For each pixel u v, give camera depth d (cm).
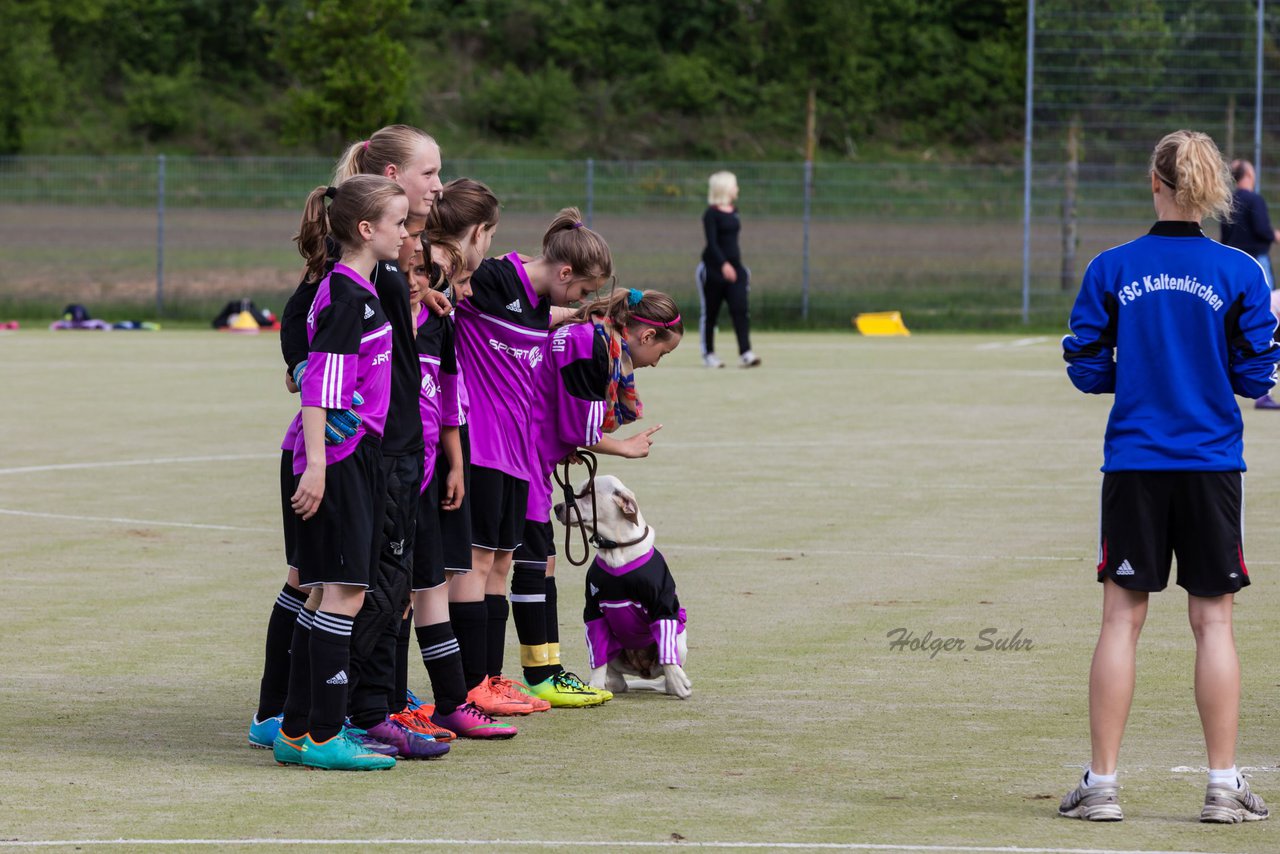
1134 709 1678
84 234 9644
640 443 1789
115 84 15625
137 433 4156
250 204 9700
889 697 1745
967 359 6575
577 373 1714
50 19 15588
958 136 15138
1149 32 8175
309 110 10612
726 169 9125
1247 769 1459
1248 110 8125
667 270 9075
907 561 2533
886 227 8856
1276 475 3403
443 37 16175
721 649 1977
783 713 1684
